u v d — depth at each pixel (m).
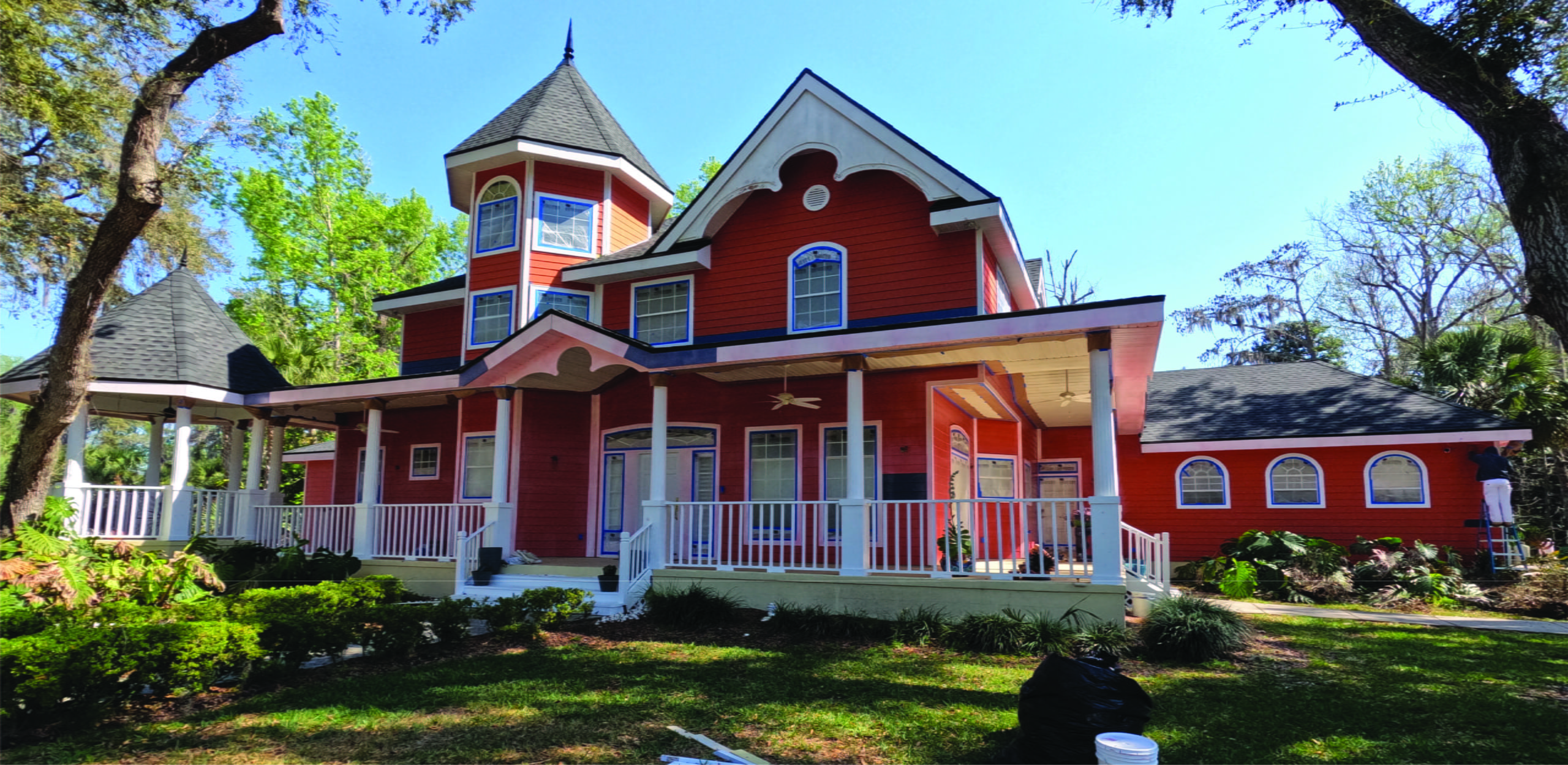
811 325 14.18
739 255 15.05
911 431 12.82
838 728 6.38
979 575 10.45
